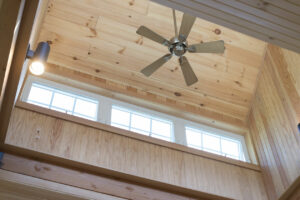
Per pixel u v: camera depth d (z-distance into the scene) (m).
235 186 4.05
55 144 3.42
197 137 4.66
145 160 3.77
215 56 4.89
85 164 3.35
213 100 4.98
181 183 3.73
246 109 5.04
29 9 2.40
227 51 4.91
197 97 4.93
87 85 4.41
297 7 1.97
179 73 4.84
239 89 5.01
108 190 3.31
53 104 4.07
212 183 3.93
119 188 3.38
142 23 4.62
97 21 4.56
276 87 4.50
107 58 4.64
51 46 4.45
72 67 4.51
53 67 4.38
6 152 3.16
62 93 4.25
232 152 4.71
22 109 3.54
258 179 4.30
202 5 2.00
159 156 3.90
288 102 4.19
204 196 3.76
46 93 4.14
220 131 4.87
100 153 3.58
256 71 5.00
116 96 4.54
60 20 4.46
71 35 4.50
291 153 3.97
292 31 2.11
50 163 3.26
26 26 2.44
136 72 4.73
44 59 2.83
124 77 4.70
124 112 4.46
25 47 2.53
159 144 4.01
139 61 4.71
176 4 2.01
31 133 3.39
